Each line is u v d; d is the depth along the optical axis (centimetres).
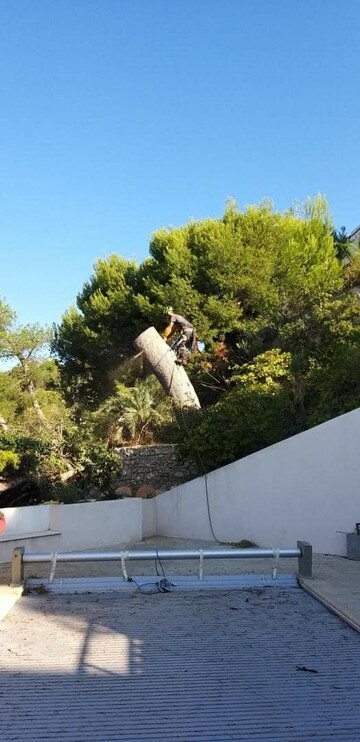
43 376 2091
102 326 2366
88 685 424
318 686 421
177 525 1215
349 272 2105
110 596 704
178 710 380
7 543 933
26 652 496
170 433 1520
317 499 997
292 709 381
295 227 2280
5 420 1812
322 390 1256
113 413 1616
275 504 1047
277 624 580
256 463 1083
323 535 982
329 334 1461
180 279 2116
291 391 1294
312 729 352
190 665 466
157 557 748
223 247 2067
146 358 1672
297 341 1542
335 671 452
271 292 2066
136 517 1172
